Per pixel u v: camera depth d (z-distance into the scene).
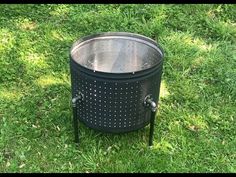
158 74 1.83
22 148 1.97
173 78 2.41
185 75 2.45
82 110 1.87
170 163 1.92
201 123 2.13
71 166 1.91
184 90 2.32
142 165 1.90
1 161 1.92
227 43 2.69
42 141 2.02
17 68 2.43
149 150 1.98
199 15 2.92
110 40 2.00
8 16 2.86
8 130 2.05
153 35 2.77
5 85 2.32
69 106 2.20
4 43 2.60
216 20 2.89
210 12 2.98
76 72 1.80
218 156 1.97
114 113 1.82
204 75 2.44
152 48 1.96
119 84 1.74
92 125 1.88
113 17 2.88
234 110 2.22
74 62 1.80
